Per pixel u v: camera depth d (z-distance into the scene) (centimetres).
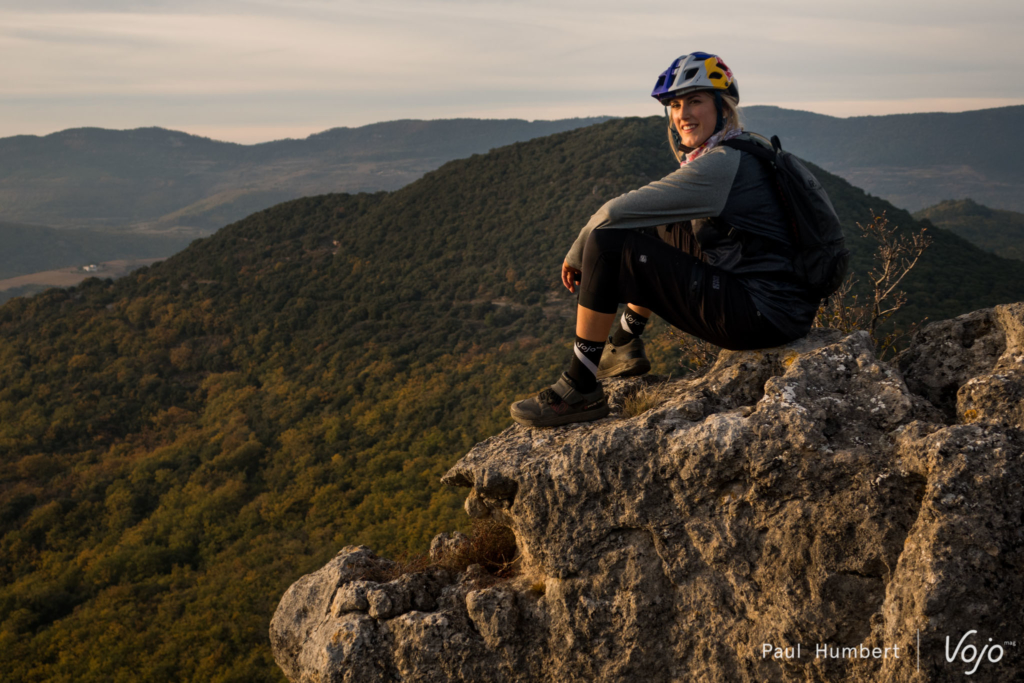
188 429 8875
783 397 205
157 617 4469
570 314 9894
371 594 255
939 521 158
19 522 6525
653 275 212
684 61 213
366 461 6762
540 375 7638
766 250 204
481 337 9619
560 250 11756
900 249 447
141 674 3844
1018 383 191
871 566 175
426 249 13412
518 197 14212
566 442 232
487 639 233
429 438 6819
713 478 201
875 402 205
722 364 249
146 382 10006
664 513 208
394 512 5434
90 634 4350
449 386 8275
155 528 6031
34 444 8419
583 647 219
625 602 212
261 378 9938
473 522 288
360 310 11175
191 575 5206
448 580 262
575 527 221
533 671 228
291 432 7675
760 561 192
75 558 5681
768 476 192
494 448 253
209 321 11525
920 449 175
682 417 218
